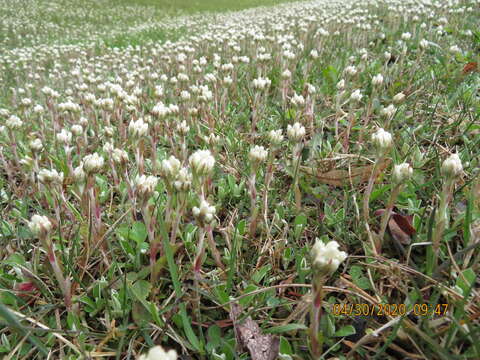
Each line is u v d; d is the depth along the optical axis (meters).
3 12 2.16
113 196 0.30
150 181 0.18
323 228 0.23
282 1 2.86
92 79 0.53
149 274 0.21
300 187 0.28
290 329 0.17
